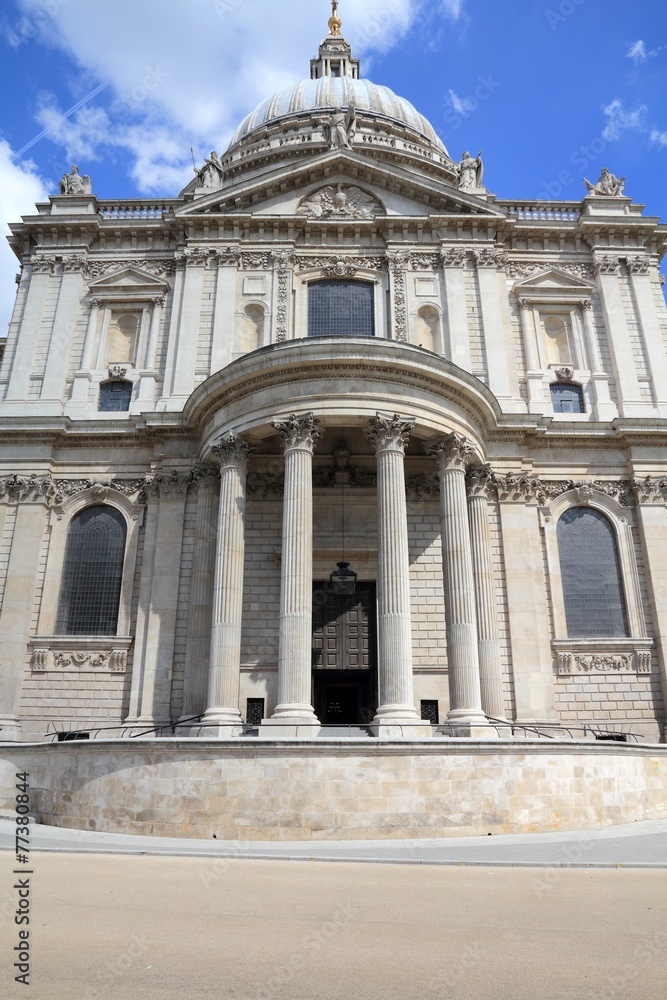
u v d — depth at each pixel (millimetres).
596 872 14516
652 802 25016
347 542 33844
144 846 18031
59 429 34969
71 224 39156
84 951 8336
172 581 32438
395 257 38188
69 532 34656
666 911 10789
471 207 39000
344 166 39125
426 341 37281
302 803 20250
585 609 33875
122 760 21688
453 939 9148
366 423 28688
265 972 7758
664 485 35000
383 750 20781
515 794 21234
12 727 30969
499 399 35812
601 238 39812
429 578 33562
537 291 38875
